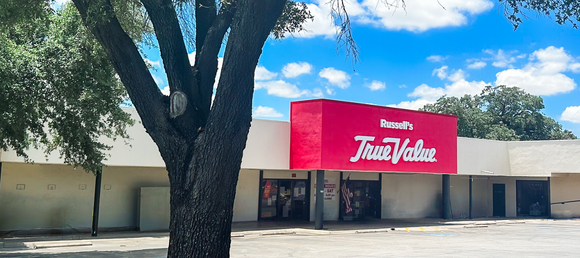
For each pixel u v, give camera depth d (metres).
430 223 25.33
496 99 51.22
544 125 51.19
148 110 5.82
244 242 16.34
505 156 30.89
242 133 5.71
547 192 31.03
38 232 17.83
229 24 6.38
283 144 21.16
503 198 32.38
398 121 22.95
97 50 11.11
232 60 5.65
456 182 31.42
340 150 20.62
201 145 5.56
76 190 19.23
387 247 15.39
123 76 5.89
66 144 13.34
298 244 15.89
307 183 25.22
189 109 5.73
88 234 17.67
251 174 23.67
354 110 21.27
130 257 12.49
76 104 11.73
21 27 11.00
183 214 5.52
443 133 25.06
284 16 8.70
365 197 27.28
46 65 11.35
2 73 10.35
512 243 17.02
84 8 6.37
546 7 6.62
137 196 20.41
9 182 17.88
